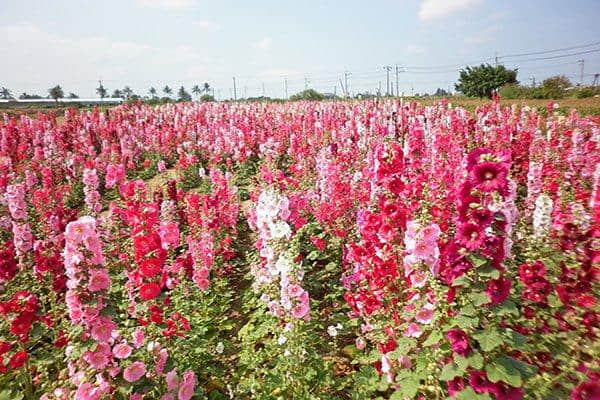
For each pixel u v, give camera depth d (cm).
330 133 1551
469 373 315
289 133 1639
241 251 855
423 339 389
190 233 790
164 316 454
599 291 418
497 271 302
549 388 346
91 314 366
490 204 320
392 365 396
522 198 825
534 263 420
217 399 456
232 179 1235
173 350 433
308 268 650
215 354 537
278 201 576
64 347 479
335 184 720
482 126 1252
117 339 411
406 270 388
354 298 511
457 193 331
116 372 369
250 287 694
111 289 625
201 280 592
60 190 1150
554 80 4341
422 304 371
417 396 379
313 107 2536
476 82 4550
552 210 505
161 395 386
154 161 1702
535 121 1429
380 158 450
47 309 610
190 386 385
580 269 411
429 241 359
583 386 322
